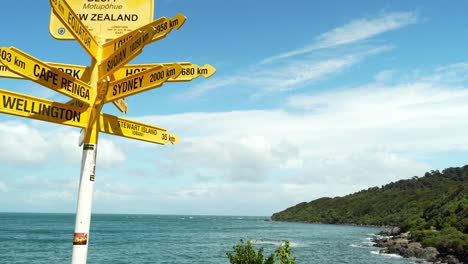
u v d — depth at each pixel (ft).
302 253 215.72
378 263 176.55
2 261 164.55
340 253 216.33
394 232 337.93
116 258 181.27
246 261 33.68
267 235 367.25
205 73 19.48
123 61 16.05
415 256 198.29
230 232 415.03
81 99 16.87
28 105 15.69
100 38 18.65
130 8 18.95
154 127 20.70
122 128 18.81
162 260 176.35
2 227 428.15
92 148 16.94
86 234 16.15
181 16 16.03
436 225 269.85
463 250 177.88
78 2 18.90
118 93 17.44
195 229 476.13
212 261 174.19
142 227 504.84
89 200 16.51
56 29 18.95
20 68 14.03
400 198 647.97
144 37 14.57
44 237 291.58
